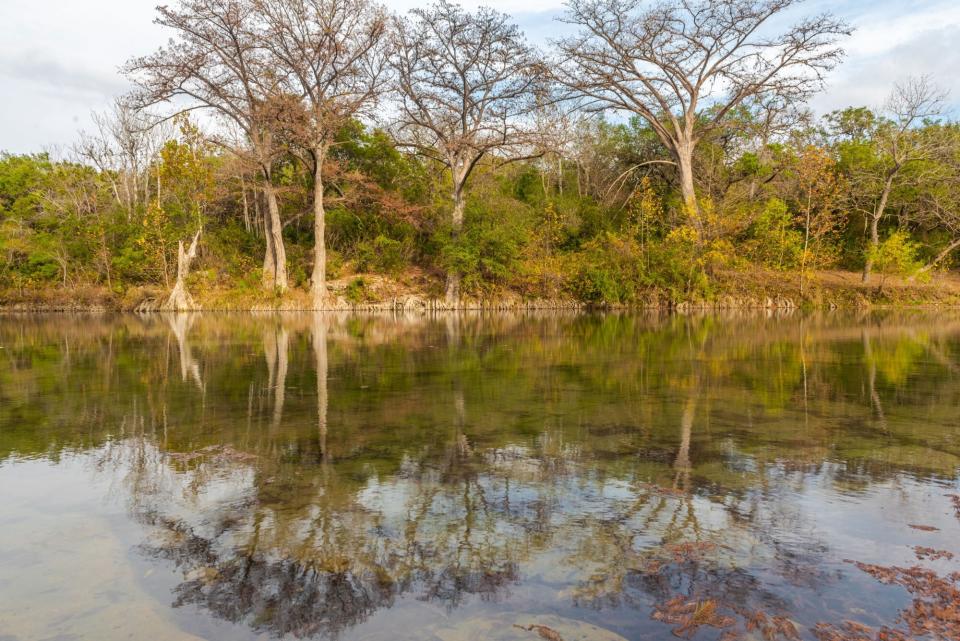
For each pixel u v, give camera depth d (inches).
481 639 105.7
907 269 1373.0
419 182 1599.4
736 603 117.5
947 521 157.2
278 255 1326.3
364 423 266.2
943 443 232.1
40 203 1729.8
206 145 1355.8
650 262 1396.4
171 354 535.8
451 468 201.5
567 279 1408.7
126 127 1734.7
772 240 1380.4
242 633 108.4
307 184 1510.8
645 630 108.4
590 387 360.5
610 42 1373.0
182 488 182.9
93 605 117.9
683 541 145.1
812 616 113.0
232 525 155.2
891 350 559.8
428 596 120.6
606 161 1891.0
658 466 203.5
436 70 1302.9
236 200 1593.3
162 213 1403.8
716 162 1649.9
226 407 301.7
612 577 128.0
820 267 1439.5
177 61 1167.0
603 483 186.5
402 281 1445.6
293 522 157.0
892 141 1419.8
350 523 156.3
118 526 155.2
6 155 2097.7
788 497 174.6
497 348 585.0
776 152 1589.6
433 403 311.9
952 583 124.8
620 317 1141.1
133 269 1416.1
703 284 1343.5
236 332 784.9
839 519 158.4
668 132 1440.7
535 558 136.6
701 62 1395.2
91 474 196.4
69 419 276.1
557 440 237.0
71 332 799.7
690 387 360.2
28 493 179.2
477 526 154.2
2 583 126.6
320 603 118.4
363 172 1556.3
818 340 663.1
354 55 1230.3
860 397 327.6
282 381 383.6
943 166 1400.1
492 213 1409.9
